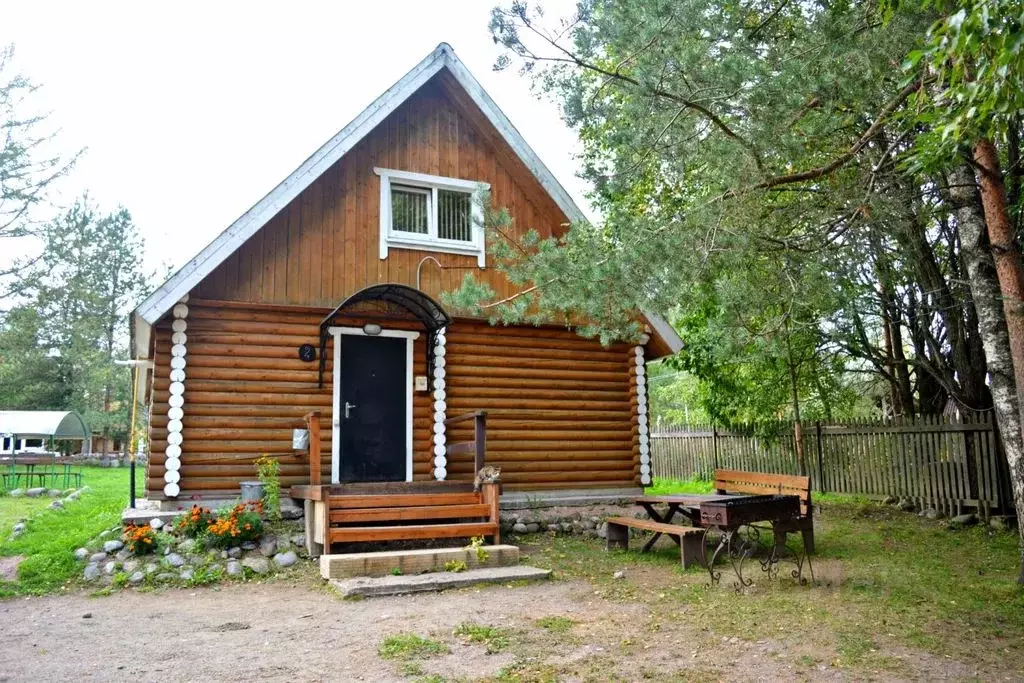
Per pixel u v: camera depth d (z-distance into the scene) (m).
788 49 7.68
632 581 8.39
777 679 4.90
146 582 8.46
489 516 9.91
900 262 12.92
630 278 7.72
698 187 10.28
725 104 7.57
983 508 12.11
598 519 12.19
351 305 11.66
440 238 12.75
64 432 27.59
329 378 11.44
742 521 8.48
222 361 10.86
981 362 12.82
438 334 12.20
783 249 8.83
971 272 8.49
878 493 14.26
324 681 4.99
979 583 7.74
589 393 13.38
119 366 40.66
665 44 7.21
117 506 13.18
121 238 46.25
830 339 15.61
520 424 12.74
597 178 8.05
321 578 8.62
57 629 6.59
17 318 37.38
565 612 6.90
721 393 17.62
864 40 7.21
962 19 4.89
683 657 5.41
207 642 6.07
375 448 11.68
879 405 19.27
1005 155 10.62
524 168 13.21
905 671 5.03
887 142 9.68
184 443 10.52
